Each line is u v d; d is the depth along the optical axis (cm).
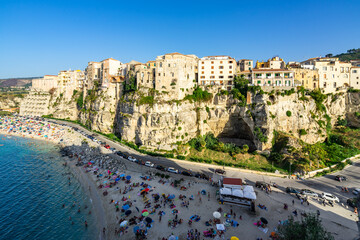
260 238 3709
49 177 6444
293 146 7088
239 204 4706
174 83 8794
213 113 8950
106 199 5059
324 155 6988
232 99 8600
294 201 4859
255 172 6381
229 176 6138
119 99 10631
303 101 8212
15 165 7412
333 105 9194
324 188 5403
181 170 6425
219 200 4912
